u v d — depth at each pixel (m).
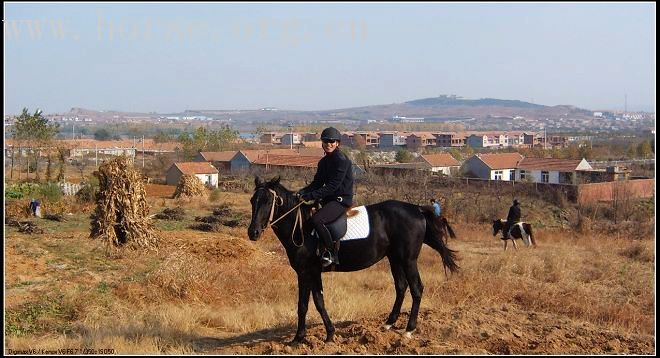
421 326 9.91
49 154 57.19
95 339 10.27
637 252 25.78
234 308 13.70
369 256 9.69
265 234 26.41
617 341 9.52
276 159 71.75
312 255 9.59
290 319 12.02
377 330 9.86
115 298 14.15
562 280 18.45
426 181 50.75
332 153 9.69
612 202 45.69
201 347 10.16
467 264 21.09
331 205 9.62
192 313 12.46
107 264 18.09
